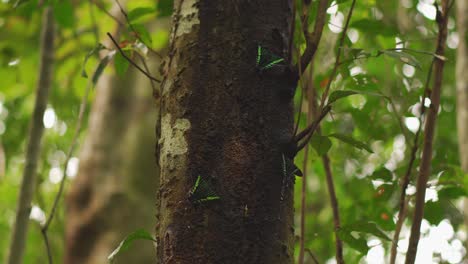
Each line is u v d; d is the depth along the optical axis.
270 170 2.99
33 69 7.51
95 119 8.10
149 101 8.09
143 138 7.89
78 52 6.90
